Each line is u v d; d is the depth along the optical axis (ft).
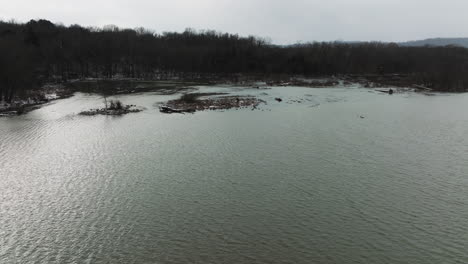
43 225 108.88
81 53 541.34
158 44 650.02
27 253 95.40
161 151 177.78
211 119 252.83
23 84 321.11
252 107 301.63
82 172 149.69
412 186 136.87
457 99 358.84
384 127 229.04
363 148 183.21
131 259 92.63
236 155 171.83
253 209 118.93
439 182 140.46
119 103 289.12
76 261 91.97
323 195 129.18
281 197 127.54
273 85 489.26
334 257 93.30
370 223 110.11
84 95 378.32
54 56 509.76
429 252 95.50
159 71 631.15
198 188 134.82
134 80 538.06
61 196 127.85
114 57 584.81
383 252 95.45
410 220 111.96
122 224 109.50
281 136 205.87
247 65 626.23
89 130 219.61
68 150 179.01
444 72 471.62
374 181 141.38
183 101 321.11
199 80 548.31
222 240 101.09
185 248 97.30
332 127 228.43
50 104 317.01
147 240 100.99
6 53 309.42
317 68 620.90
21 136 205.05
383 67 640.99
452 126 231.30
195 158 167.43
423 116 264.93
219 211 117.50
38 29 611.47
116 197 127.13
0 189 132.98
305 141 195.72
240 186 136.67
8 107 287.69
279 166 157.28
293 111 285.43
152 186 136.36
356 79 568.82
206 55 620.90
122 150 179.22
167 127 227.81
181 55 600.80
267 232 105.09
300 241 100.58
